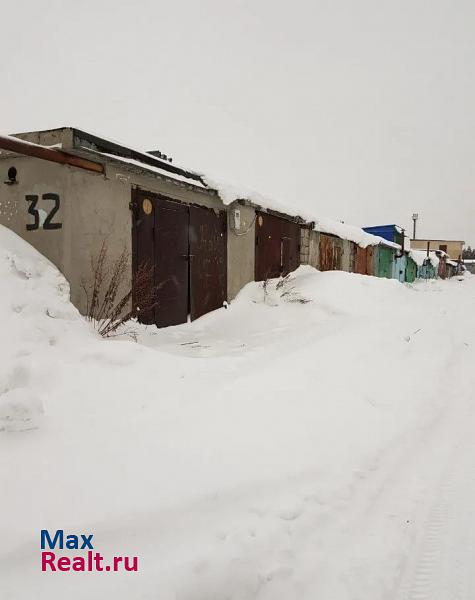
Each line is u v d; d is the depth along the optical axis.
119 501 2.24
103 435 2.87
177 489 2.38
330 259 14.17
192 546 2.00
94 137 5.27
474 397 4.35
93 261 5.50
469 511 2.51
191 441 2.89
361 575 2.02
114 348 4.12
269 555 2.05
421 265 30.73
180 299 7.16
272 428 3.23
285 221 10.97
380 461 3.03
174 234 6.99
